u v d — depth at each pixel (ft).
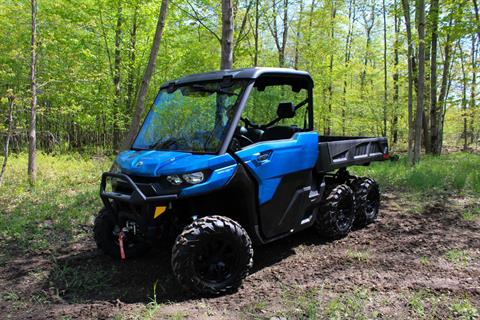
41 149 55.57
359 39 73.15
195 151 12.22
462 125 89.76
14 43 43.55
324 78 63.36
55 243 16.58
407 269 13.35
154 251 15.19
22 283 12.73
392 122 78.13
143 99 28.22
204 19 39.96
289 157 13.70
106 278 12.98
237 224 11.89
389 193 25.32
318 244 16.08
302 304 10.80
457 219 19.27
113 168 13.33
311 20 62.03
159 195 11.25
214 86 13.20
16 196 25.55
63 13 44.09
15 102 30.53
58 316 10.45
